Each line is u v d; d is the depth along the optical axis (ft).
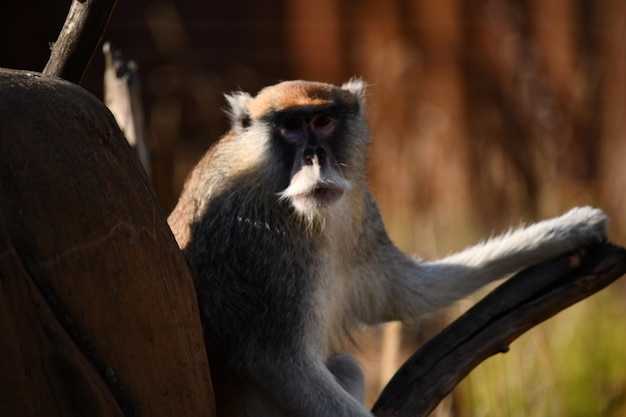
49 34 70.54
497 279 32.12
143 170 21.12
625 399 40.09
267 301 28.27
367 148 30.99
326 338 30.50
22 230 17.69
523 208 62.59
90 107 19.80
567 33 76.07
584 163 71.15
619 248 29.48
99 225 18.88
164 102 72.49
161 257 20.33
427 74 76.79
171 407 20.35
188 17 74.13
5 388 16.96
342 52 77.20
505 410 38.29
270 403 28.14
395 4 77.61
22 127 18.22
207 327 28.35
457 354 27.32
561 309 28.37
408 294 32.45
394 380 27.32
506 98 76.33
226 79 74.64
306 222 28.78
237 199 29.07
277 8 76.23
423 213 65.10
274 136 29.22
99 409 18.37
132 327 19.39
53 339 17.88
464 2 77.87
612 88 71.67
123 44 72.64
